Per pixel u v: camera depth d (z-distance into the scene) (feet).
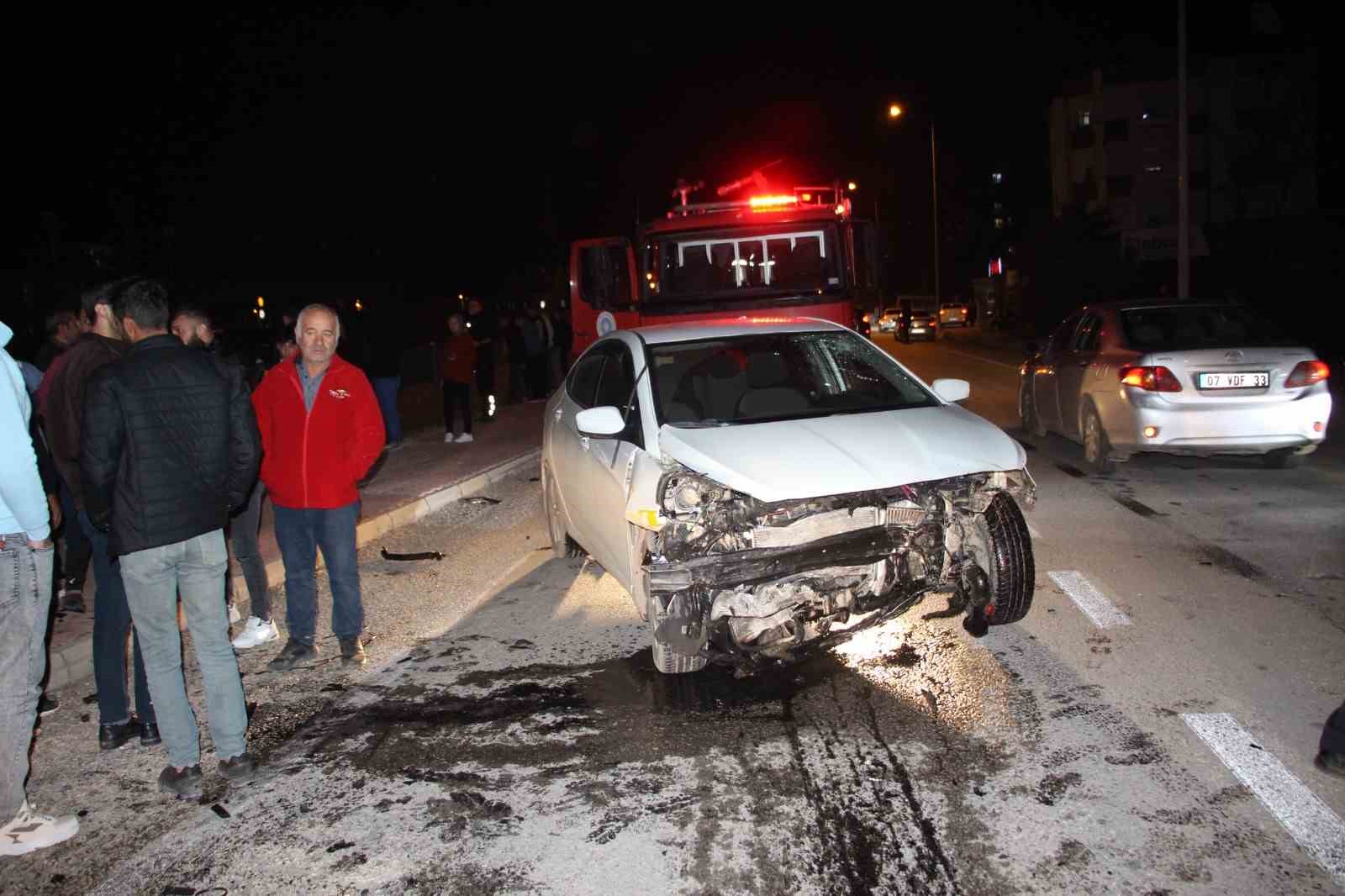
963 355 113.09
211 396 14.57
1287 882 10.91
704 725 15.64
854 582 17.17
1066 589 21.53
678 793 13.50
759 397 20.53
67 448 17.74
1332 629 18.56
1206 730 14.58
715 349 21.53
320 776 14.70
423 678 18.37
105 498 13.83
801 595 16.85
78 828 13.56
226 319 59.52
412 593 24.17
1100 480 33.47
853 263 39.65
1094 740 14.42
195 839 13.15
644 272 39.73
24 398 12.96
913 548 17.19
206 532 14.56
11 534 12.89
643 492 17.40
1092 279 151.64
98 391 13.73
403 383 72.18
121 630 16.07
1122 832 12.00
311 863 12.37
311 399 18.90
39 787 14.92
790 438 18.01
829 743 14.73
